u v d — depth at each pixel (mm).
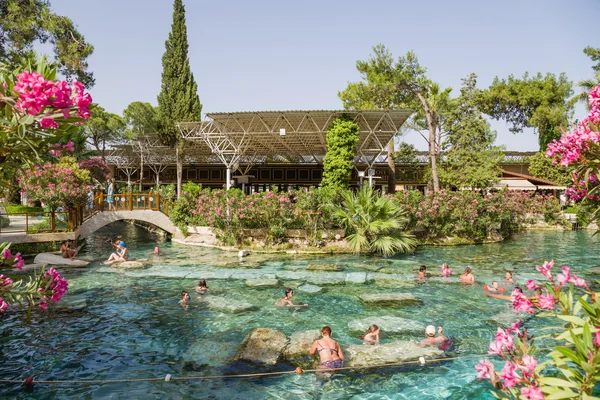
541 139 42156
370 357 7625
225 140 28062
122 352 7977
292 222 20719
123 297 11852
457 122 38125
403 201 22203
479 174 35375
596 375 2641
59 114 3693
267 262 17281
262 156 46031
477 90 42750
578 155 4113
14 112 3738
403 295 11977
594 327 2779
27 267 15391
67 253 16953
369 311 10539
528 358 2941
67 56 22844
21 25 21906
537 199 33719
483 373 3264
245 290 12617
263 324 9578
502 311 10516
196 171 48625
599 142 3996
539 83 42625
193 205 24562
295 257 18516
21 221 23484
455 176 36688
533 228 32625
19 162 4469
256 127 29188
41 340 8555
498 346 3293
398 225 19469
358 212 19641
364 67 36781
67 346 8250
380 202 19656
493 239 24656
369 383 6715
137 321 9773
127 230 31969
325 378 6875
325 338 7609
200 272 15109
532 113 42750
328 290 12602
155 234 28797
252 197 20719
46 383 6711
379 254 19328
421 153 43969
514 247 22078
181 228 24141
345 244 19984
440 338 8398
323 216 20234
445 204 22828
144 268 15906
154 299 11633
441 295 12078
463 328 9234
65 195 18328
